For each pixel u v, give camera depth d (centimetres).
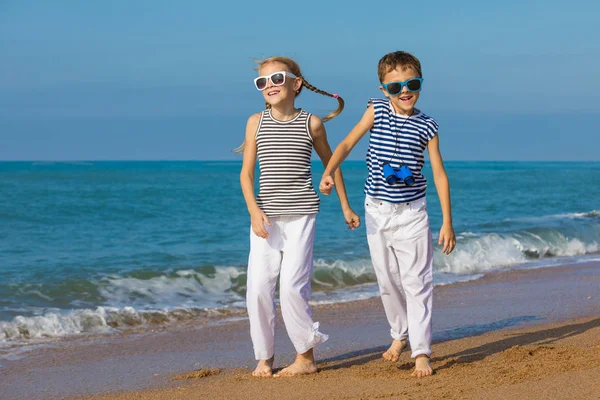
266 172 395
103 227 1566
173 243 1299
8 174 4309
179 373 454
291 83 400
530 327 563
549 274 948
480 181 4341
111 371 466
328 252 1093
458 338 524
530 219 1639
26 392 421
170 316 670
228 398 359
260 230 385
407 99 386
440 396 326
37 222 1630
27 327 601
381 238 397
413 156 387
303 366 404
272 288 399
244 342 556
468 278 933
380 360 442
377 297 779
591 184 3875
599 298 716
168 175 4919
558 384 329
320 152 411
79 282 820
